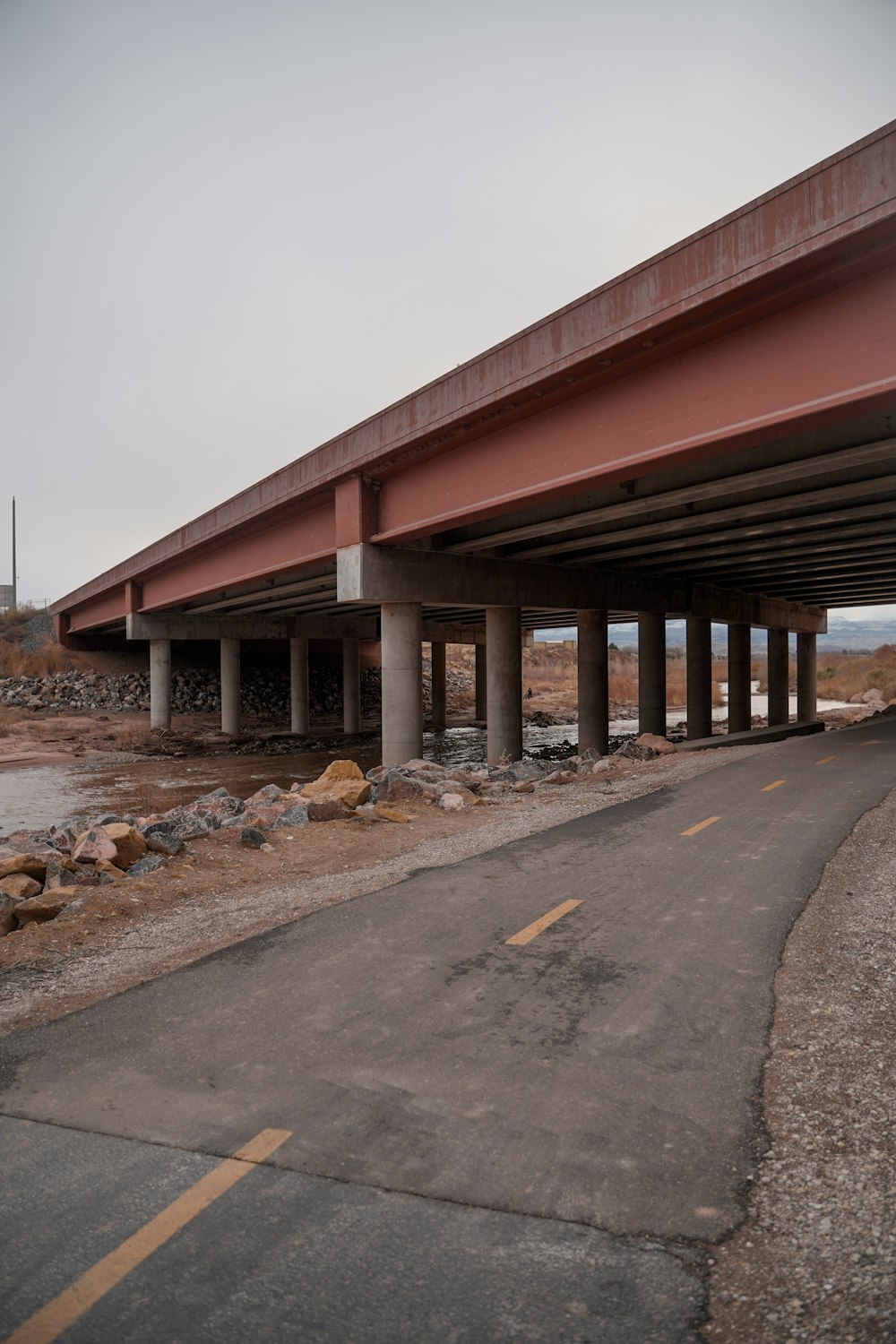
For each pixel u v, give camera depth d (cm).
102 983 682
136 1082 501
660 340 1546
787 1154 413
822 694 8388
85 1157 421
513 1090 482
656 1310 311
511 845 1153
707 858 1027
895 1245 343
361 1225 364
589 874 970
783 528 2406
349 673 5266
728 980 644
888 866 958
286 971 684
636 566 3291
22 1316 315
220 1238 357
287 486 2791
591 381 1725
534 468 1931
